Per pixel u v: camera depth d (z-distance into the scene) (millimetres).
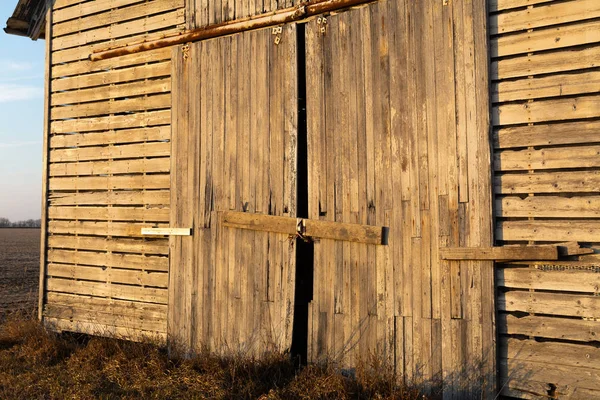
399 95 6340
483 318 5723
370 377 6070
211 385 6508
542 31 5586
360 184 6531
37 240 61188
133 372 7129
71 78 9117
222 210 7480
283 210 7027
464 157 5914
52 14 9445
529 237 5598
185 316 7680
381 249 6363
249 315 7184
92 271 8695
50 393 6516
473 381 5711
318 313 6703
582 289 5289
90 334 8578
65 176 9094
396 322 6207
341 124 6688
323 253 6734
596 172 5289
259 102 7285
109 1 8828
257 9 7418
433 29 6160
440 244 5996
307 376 6465
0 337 8828
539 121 5582
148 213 8195
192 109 7836
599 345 5238
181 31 8078
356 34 6652
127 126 8461
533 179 5586
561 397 5324
